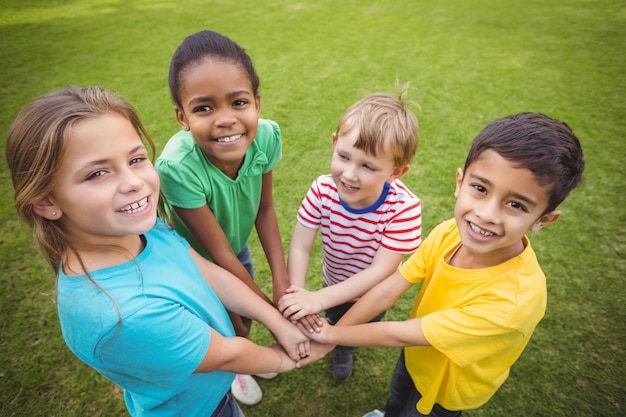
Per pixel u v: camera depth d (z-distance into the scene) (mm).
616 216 3109
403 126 1388
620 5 8516
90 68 5910
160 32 7535
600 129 4207
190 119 1301
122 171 936
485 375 1338
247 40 7125
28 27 7785
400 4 9211
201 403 1206
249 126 1358
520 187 1004
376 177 1426
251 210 1734
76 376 2137
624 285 2588
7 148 906
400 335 1301
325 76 5633
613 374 2129
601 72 5527
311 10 8891
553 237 2947
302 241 1767
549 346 2262
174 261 1157
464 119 4457
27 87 5277
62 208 917
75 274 931
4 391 2074
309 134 4234
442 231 1403
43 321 2408
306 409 2047
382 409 2043
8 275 2680
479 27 7535
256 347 1304
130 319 892
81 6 9289
